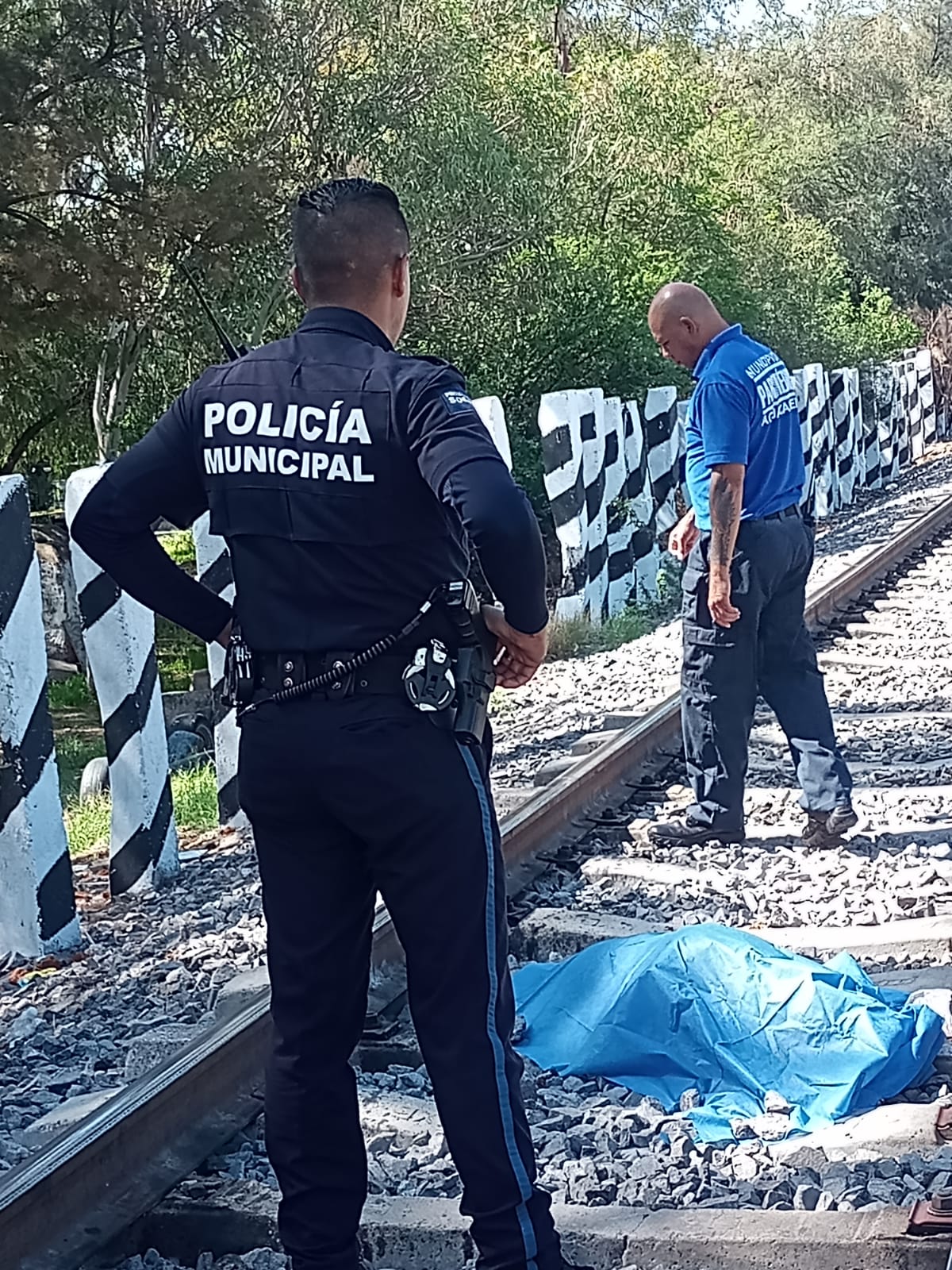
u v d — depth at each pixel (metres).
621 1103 4.41
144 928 6.45
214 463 3.23
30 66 15.78
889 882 6.09
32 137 15.79
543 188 21.47
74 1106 4.39
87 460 23.20
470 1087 3.17
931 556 16.30
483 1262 3.21
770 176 36.72
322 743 3.11
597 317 20.48
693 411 6.18
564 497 13.84
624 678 10.85
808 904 5.93
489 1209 3.18
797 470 6.30
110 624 6.96
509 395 20.33
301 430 3.12
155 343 20.77
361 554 3.10
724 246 27.39
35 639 6.17
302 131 19.66
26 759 6.14
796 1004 4.54
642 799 7.66
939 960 5.32
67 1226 3.71
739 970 4.68
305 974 3.30
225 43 17.59
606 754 7.76
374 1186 3.94
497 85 21.66
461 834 3.15
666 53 31.47
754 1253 3.49
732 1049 4.49
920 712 9.41
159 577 3.42
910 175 46.00
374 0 19.48
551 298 20.72
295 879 3.29
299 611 3.15
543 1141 4.12
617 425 15.20
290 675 3.14
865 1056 4.37
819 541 18.52
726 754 6.59
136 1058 4.79
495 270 20.89
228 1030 4.52
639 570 15.97
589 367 20.41
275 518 3.15
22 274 16.42
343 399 3.10
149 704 7.14
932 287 46.00
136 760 7.04
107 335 19.23
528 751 8.83
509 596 3.01
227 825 8.30
